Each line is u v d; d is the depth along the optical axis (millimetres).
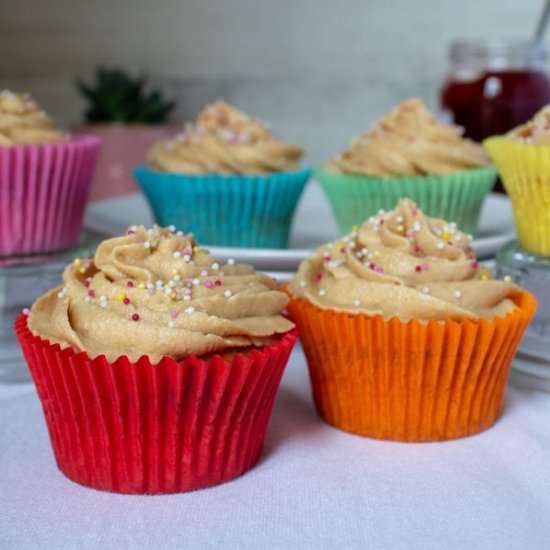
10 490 363
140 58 760
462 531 342
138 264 378
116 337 358
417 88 756
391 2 740
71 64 759
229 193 529
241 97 769
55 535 341
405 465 375
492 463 376
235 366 355
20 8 746
